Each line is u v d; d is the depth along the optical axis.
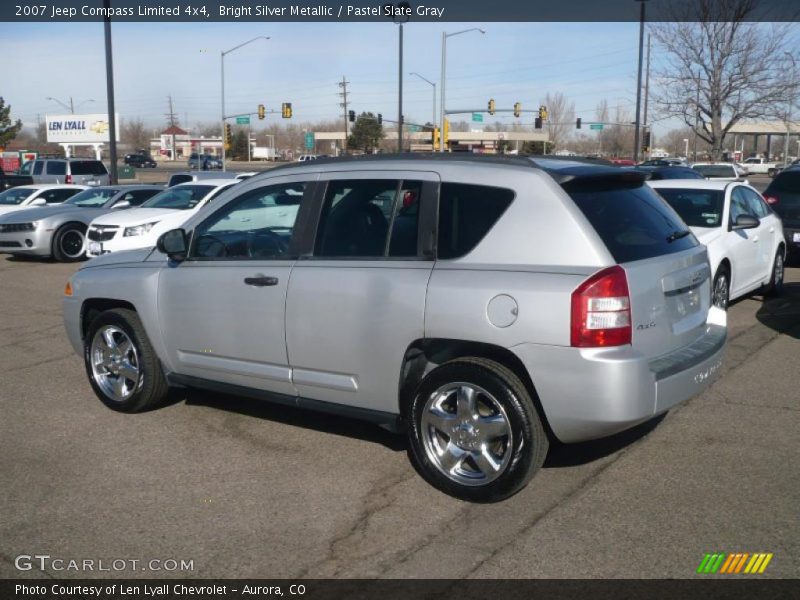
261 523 4.19
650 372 4.09
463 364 4.29
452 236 4.43
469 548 3.88
